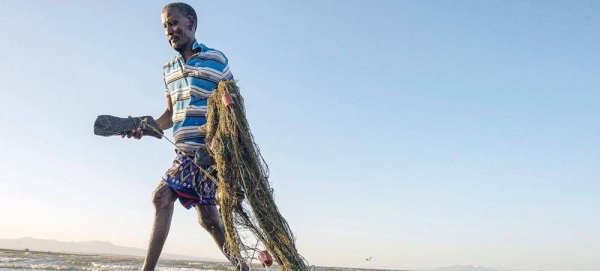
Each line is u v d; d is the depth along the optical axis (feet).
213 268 63.72
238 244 11.73
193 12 13.56
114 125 13.03
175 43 13.34
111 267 54.75
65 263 59.36
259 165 11.87
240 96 12.13
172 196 13.02
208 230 13.78
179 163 12.96
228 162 11.67
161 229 12.70
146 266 12.62
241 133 11.71
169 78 13.69
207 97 12.97
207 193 13.12
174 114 13.44
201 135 12.93
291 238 11.95
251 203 11.53
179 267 65.36
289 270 11.67
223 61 13.33
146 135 13.50
